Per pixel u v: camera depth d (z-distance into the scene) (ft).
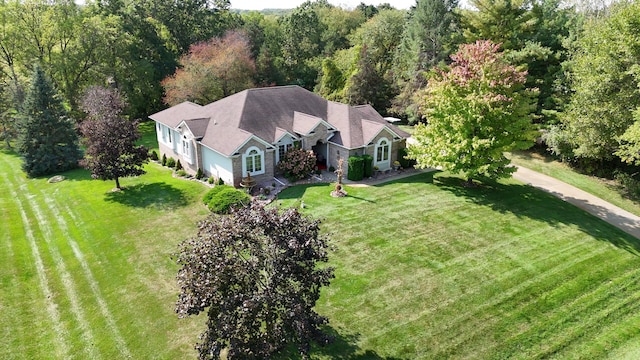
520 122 85.46
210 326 39.01
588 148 94.79
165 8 202.49
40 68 117.70
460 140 86.07
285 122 103.14
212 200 82.53
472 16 136.67
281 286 39.75
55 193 96.73
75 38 161.79
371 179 99.81
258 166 94.17
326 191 90.99
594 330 49.70
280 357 44.73
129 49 173.37
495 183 98.32
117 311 52.70
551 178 104.88
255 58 203.21
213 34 214.07
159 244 69.46
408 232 72.43
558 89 118.83
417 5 157.17
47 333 49.21
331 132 103.30
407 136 108.17
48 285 58.85
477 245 68.39
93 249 68.44
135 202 87.40
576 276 60.23
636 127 74.18
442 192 91.56
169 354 45.32
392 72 179.83
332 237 69.92
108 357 45.27
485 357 45.16
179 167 108.27
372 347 46.06
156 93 182.70
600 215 82.43
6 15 149.38
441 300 54.19
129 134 93.30
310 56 231.91
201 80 159.74
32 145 114.42
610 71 87.51
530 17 130.62
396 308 52.44
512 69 84.33
